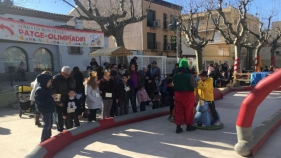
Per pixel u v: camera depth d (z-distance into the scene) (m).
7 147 4.65
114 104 6.70
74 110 5.39
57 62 17.91
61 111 5.39
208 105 5.73
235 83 14.98
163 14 28.50
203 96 5.74
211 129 5.59
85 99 5.75
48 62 17.66
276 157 4.01
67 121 5.56
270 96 10.72
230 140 4.88
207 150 4.37
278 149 4.37
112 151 4.43
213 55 29.78
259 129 4.73
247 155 4.01
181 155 4.17
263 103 9.08
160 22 28.06
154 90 8.51
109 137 5.24
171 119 6.51
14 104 8.53
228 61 32.06
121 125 6.18
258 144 4.27
